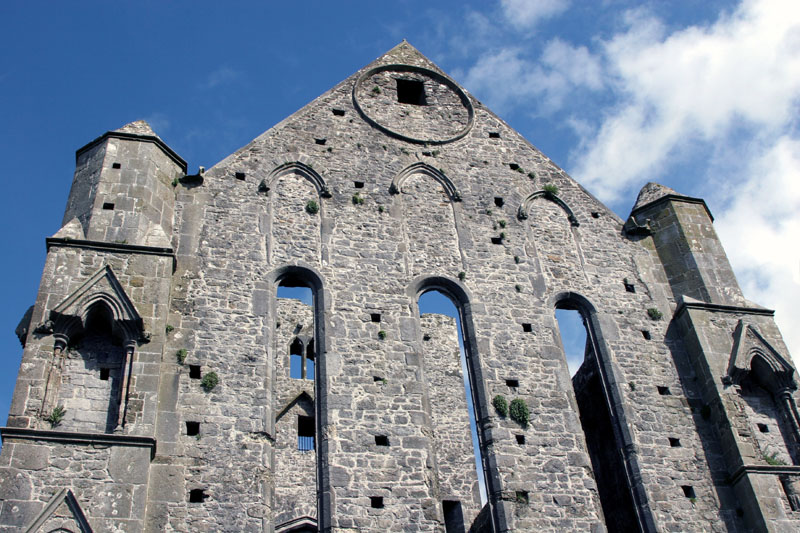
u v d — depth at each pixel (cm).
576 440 2345
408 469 2188
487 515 2569
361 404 2277
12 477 1842
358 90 3127
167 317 2255
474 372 2434
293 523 3256
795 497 2283
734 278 2791
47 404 1988
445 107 3184
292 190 2727
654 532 2220
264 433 2161
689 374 2569
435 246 2692
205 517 1989
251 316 2367
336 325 2416
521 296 2628
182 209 2564
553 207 2936
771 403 2506
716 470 2372
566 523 2188
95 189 2455
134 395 2052
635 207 3036
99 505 1856
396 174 2862
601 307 2669
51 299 2147
